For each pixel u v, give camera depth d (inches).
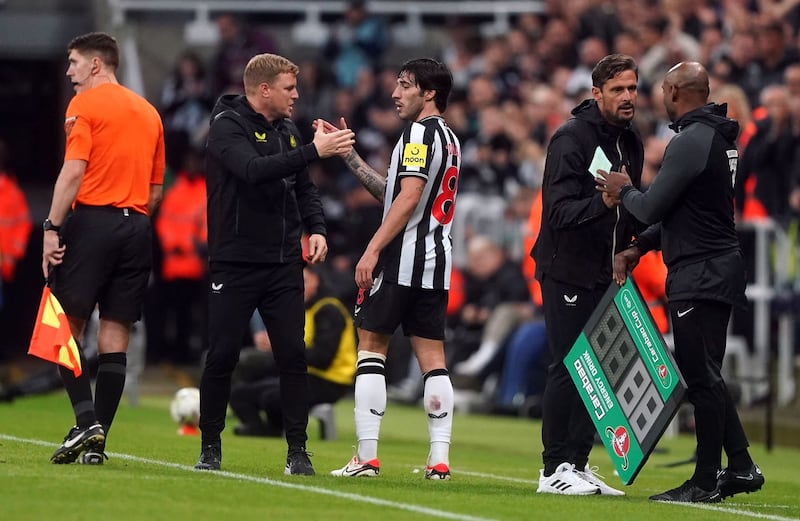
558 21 2426.2
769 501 1111.0
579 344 1042.7
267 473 1070.4
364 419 1095.6
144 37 2792.8
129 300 1072.8
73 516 810.2
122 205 1064.8
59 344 1023.0
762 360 1802.4
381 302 1074.7
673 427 1796.3
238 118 1039.6
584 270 1048.8
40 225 2613.2
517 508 934.4
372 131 2453.2
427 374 1103.6
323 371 1584.6
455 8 2864.2
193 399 1523.1
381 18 2704.2
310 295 1592.0
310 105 2498.8
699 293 1016.2
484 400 2070.6
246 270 1047.0
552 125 2214.6
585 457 1088.8
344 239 2218.3
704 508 994.7
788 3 2119.8
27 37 2679.6
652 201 1006.4
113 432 1464.1
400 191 1064.8
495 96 2431.1
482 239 2159.2
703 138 1012.5
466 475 1241.4
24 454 1112.2
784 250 1790.1
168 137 2469.2
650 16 2237.9
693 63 1040.2
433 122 1075.3
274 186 1045.2
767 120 1820.9
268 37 2571.4
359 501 925.2
